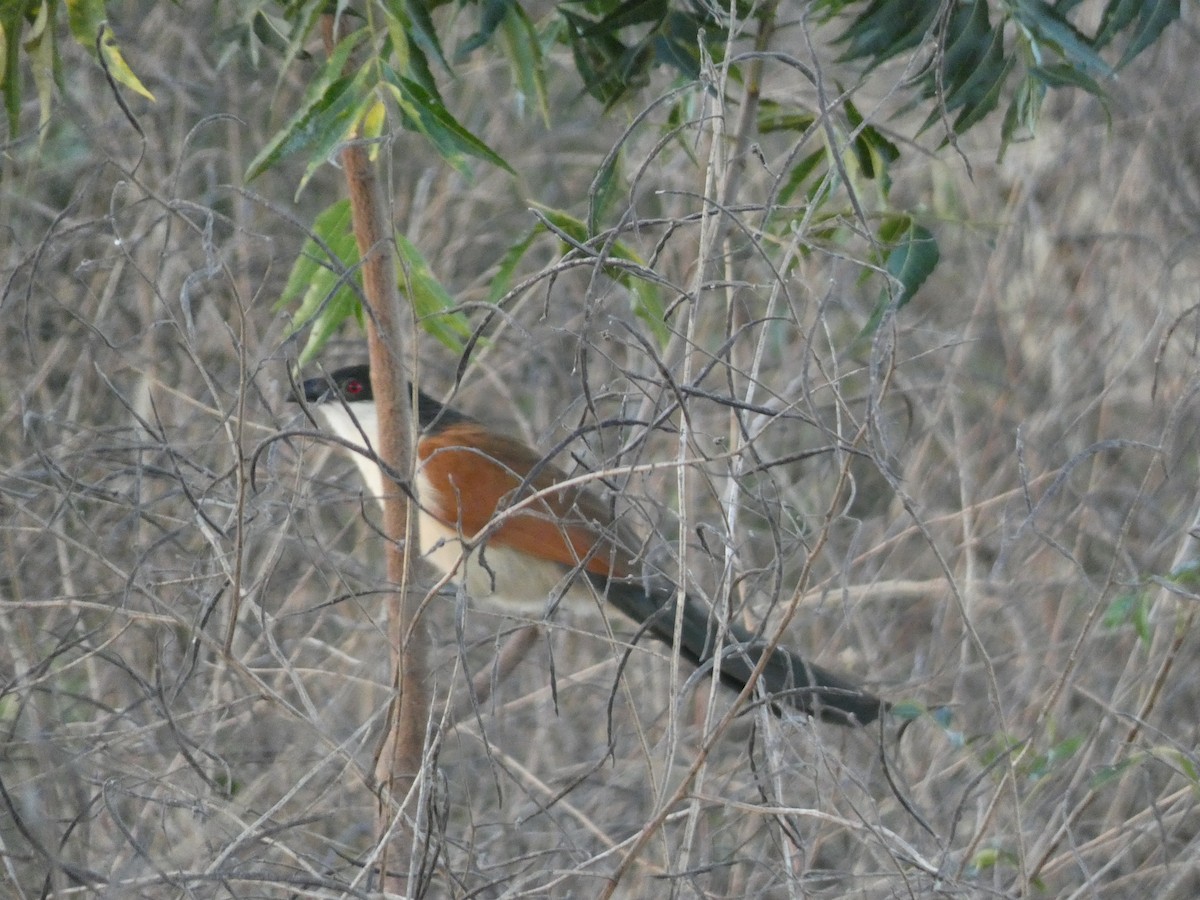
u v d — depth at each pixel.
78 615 6.10
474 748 8.17
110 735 5.77
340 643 8.81
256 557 8.35
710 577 8.72
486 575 8.20
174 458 5.63
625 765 8.02
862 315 10.50
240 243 9.23
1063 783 7.40
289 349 8.34
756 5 6.02
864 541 9.56
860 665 8.62
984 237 9.52
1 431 7.32
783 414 4.89
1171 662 6.57
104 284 8.59
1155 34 6.43
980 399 10.73
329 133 5.93
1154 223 9.98
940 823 6.99
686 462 4.71
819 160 7.46
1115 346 9.61
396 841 6.13
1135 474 9.99
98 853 6.28
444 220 11.16
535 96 6.89
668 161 9.32
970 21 6.48
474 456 8.09
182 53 10.19
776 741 5.89
